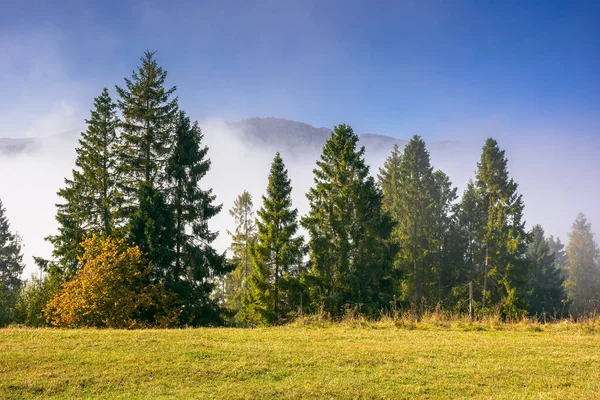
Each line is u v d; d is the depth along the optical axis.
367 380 9.23
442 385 9.04
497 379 9.52
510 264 43.25
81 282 24.14
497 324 17.38
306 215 35.59
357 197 34.66
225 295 50.81
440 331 16.11
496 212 46.94
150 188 30.14
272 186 34.38
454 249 51.78
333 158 36.06
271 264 33.22
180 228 32.03
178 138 33.53
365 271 33.69
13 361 9.79
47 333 13.66
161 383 8.80
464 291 45.34
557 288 63.19
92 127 35.00
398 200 50.47
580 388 8.97
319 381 9.10
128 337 12.91
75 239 32.81
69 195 33.81
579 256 95.81
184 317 28.81
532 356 11.57
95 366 9.65
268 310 31.61
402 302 35.06
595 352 12.20
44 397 7.98
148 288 26.55
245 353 11.13
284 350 11.62
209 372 9.54
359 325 17.25
